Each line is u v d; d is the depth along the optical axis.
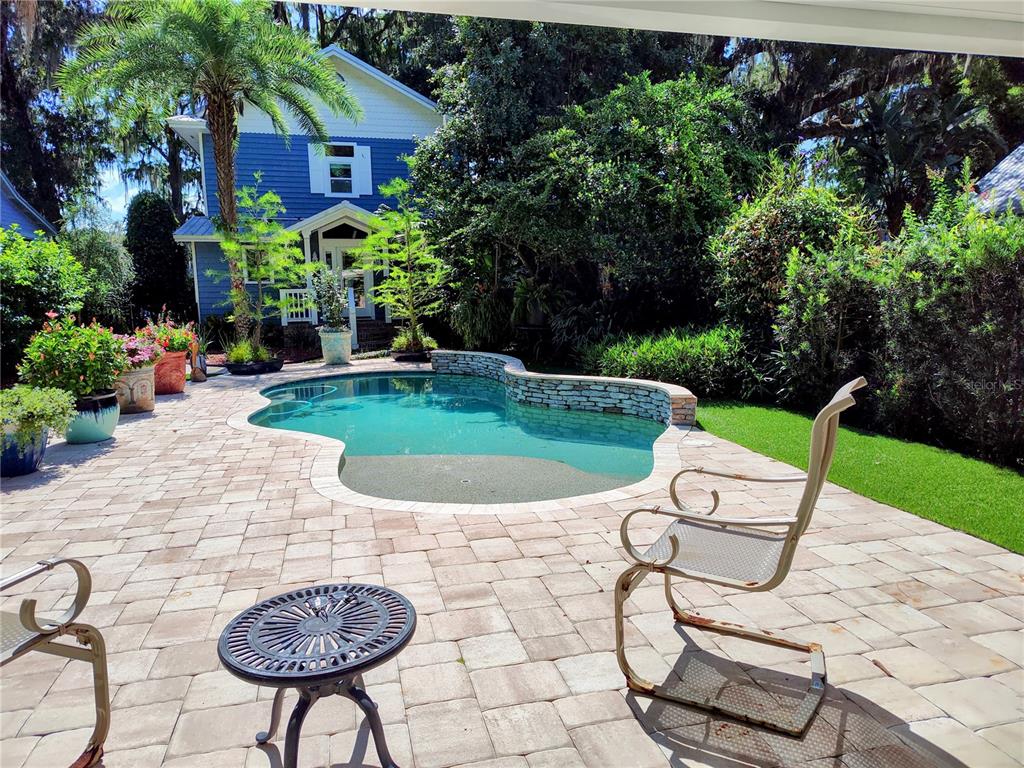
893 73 16.23
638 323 11.91
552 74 13.80
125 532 4.09
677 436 6.70
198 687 2.46
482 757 2.07
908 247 6.52
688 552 2.41
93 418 6.57
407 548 3.79
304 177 16.78
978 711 2.27
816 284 7.51
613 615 2.97
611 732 2.19
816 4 2.21
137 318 17.73
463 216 13.05
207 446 6.47
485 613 3.00
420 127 17.31
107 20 14.05
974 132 16.12
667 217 11.23
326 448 6.38
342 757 2.08
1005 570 3.41
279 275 12.95
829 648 2.67
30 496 4.86
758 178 11.73
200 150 16.17
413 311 13.70
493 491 5.51
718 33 2.31
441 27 16.09
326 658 1.76
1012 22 2.35
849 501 4.58
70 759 2.09
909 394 6.45
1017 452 5.48
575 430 8.02
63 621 2.01
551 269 13.23
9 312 10.30
